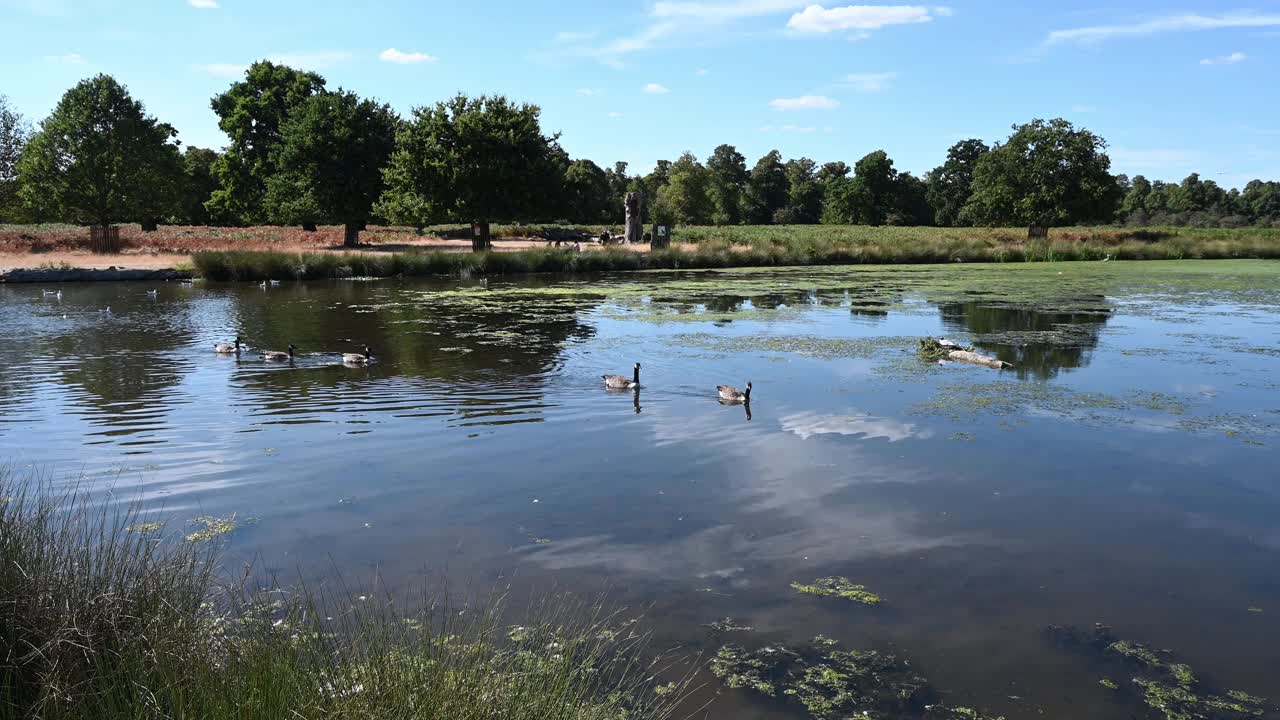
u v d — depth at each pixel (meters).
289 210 52.44
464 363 16.95
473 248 49.78
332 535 7.80
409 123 49.28
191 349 18.86
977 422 12.19
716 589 6.81
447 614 6.16
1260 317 24.19
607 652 5.78
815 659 5.80
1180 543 7.85
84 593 4.97
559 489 9.16
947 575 7.13
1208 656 5.93
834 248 49.72
